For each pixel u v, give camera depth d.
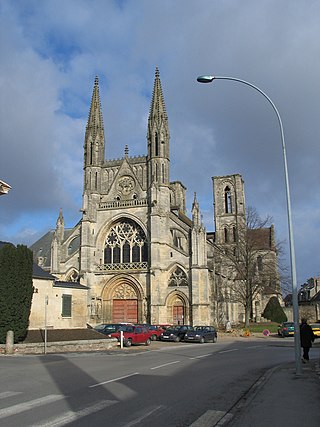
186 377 19.22
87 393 14.86
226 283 77.19
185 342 49.44
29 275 33.81
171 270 63.41
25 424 10.58
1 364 24.11
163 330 53.12
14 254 33.03
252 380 18.44
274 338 56.88
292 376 19.22
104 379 18.28
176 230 66.56
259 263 85.94
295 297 20.47
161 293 62.41
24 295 33.25
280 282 75.81
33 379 18.19
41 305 42.31
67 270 68.62
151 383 17.25
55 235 69.44
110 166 72.12
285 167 22.08
